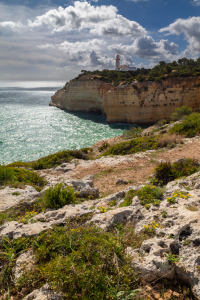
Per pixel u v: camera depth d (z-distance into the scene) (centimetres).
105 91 5547
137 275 282
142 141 1700
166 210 407
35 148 3222
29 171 1205
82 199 643
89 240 327
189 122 1820
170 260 288
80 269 279
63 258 302
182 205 417
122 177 987
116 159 1320
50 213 457
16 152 3027
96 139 3756
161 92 4631
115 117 5169
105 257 299
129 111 4912
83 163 1330
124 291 245
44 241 346
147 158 1253
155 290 269
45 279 280
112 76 6325
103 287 260
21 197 667
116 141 2577
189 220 356
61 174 1163
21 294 272
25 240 354
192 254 297
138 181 905
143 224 379
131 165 1165
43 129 4538
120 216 417
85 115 6406
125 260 299
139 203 458
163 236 340
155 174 856
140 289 243
